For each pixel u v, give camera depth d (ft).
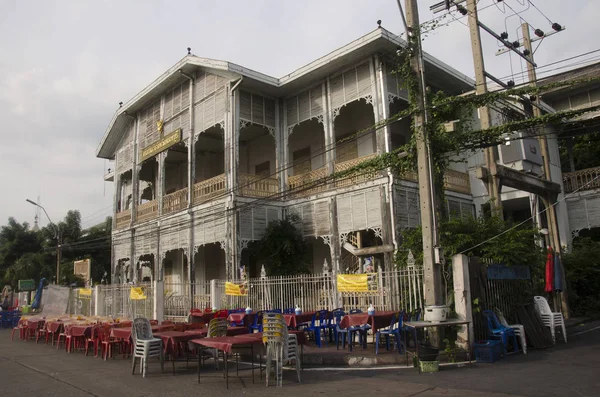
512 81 51.52
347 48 60.49
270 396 23.90
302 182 68.13
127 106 89.25
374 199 58.65
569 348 35.29
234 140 66.64
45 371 33.06
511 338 35.01
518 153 52.19
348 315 34.91
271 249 63.52
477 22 49.32
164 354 35.24
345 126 71.46
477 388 23.53
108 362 36.99
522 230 40.42
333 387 25.45
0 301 114.73
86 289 74.95
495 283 36.73
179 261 93.71
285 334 27.14
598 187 69.82
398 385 25.20
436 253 34.37
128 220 91.81
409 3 38.91
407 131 70.18
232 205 64.95
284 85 68.64
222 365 34.47
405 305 38.24
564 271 55.06
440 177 38.86
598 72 70.64
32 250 158.61
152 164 96.37
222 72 69.05
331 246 62.39
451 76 65.31
